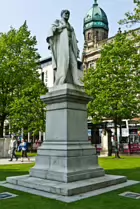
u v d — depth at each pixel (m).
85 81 22.73
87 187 6.23
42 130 22.78
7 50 23.92
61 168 6.83
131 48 20.88
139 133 29.75
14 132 23.30
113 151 26.77
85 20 51.06
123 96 20.20
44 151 7.52
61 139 7.32
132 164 14.12
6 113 23.89
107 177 7.41
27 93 22.61
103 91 20.58
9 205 5.16
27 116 22.17
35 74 25.02
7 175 9.55
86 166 7.29
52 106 7.87
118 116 20.72
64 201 5.38
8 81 23.45
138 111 21.47
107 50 21.86
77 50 8.75
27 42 25.28
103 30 50.41
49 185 6.23
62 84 7.79
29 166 13.08
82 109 7.92
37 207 5.00
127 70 20.20
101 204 5.19
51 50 8.59
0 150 20.59
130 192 6.22
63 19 8.59
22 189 6.52
